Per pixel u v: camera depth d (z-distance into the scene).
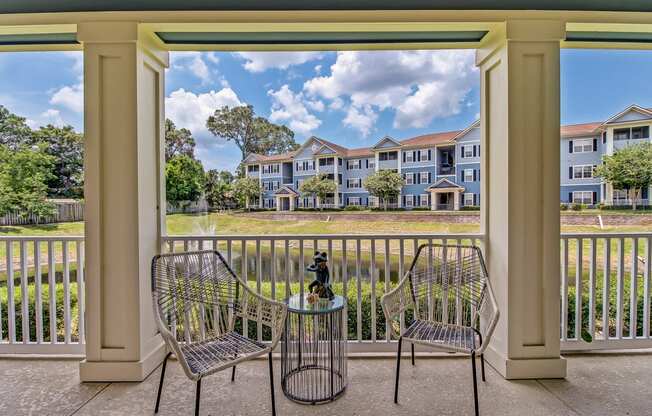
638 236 2.49
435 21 2.14
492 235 2.37
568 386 2.08
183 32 2.28
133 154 2.16
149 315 2.29
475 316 2.17
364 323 3.00
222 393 2.03
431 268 2.34
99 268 2.15
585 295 3.07
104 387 2.09
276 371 2.32
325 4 2.21
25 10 2.15
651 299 2.75
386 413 1.82
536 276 2.19
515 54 2.13
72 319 3.23
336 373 2.21
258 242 2.51
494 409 1.84
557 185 2.17
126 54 2.12
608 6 2.20
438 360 2.46
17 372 2.27
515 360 2.17
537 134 2.17
